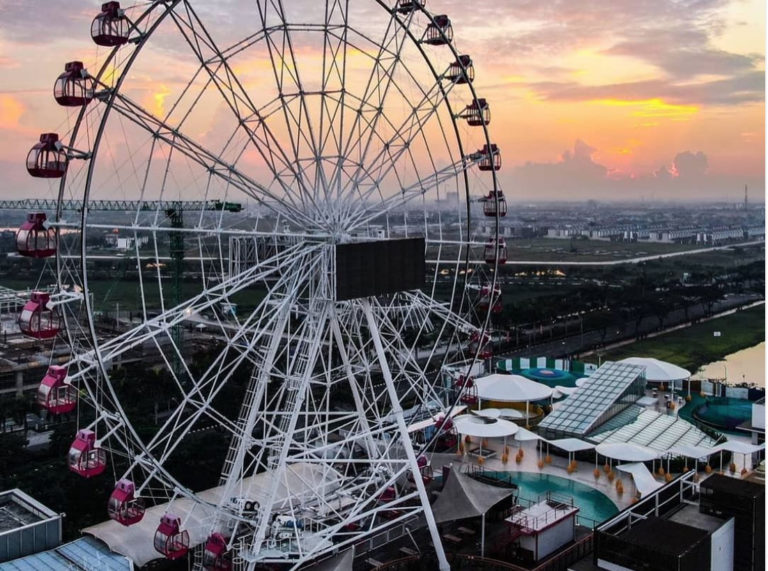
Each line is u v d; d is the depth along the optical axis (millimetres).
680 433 111312
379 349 75562
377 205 77312
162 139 62656
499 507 81625
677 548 59250
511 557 74812
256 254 73812
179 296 154000
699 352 197500
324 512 76188
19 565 63094
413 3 78062
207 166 65562
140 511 63688
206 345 176250
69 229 63969
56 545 67625
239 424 85938
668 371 134625
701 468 101562
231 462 79250
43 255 60562
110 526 74125
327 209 73688
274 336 71312
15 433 117250
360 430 94188
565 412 113938
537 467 103188
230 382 135500
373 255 75125
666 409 128625
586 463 104812
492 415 114625
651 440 107875
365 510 83375
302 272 73188
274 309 74250
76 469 61125
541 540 73938
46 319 60719
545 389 126250
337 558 67688
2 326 173000
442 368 85375
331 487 84812
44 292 61406
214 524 69000
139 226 64188
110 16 60438
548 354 184500
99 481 93000
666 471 99875
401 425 74688
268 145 69250
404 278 78000
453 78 80750
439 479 94688
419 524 83375
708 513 68562
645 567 59750
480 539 79062
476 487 80562
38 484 89562
